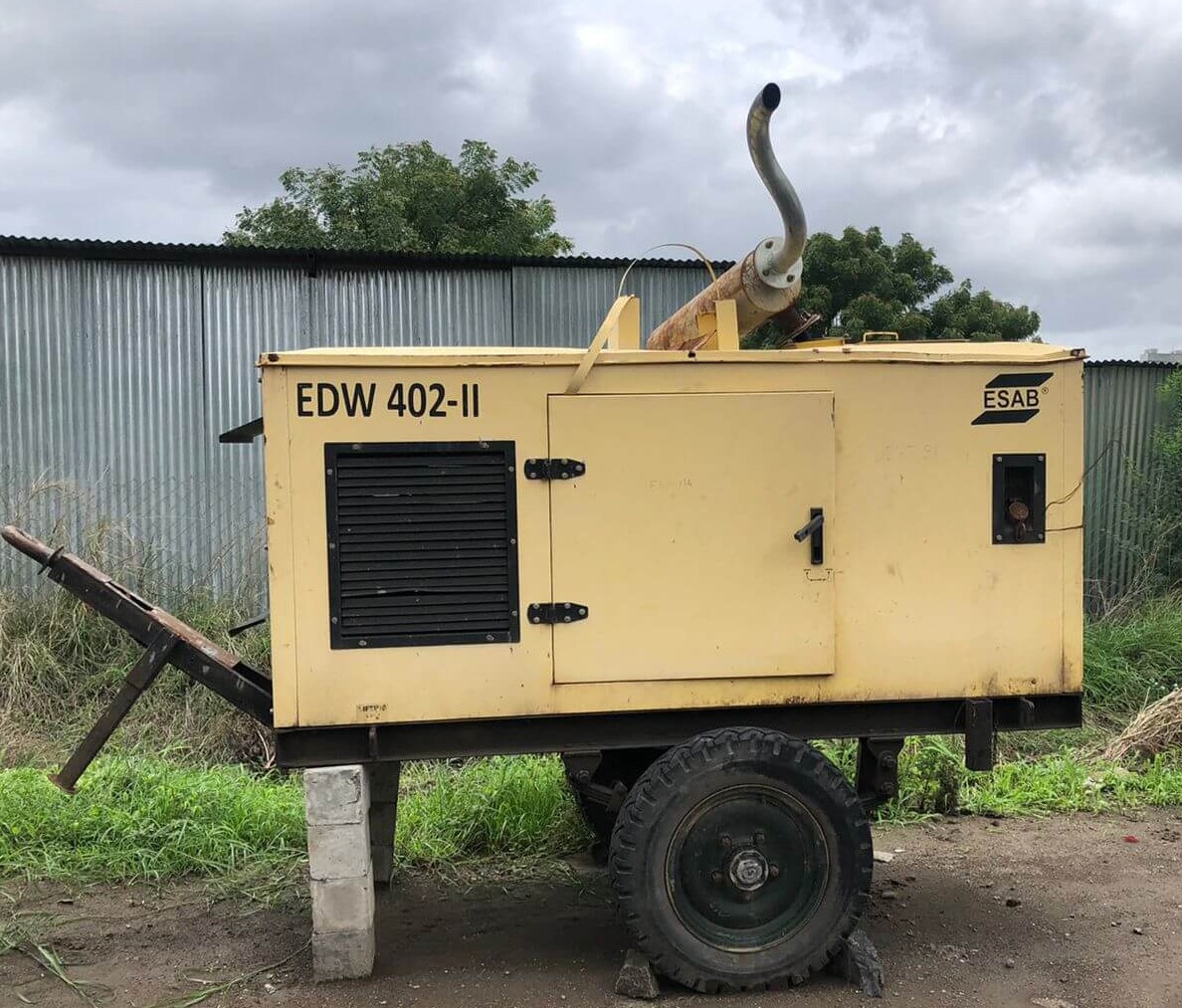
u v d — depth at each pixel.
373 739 3.46
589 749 3.58
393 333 8.98
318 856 3.57
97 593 3.76
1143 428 10.23
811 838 3.50
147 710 7.17
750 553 3.57
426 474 3.46
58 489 8.27
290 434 3.40
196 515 8.59
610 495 3.51
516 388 3.48
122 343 8.46
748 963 3.46
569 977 3.65
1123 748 6.73
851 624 3.62
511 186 16.28
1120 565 10.01
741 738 3.42
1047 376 3.68
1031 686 3.70
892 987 3.58
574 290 9.37
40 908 4.33
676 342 4.45
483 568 3.48
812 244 13.09
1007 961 3.80
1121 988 3.59
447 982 3.62
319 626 3.42
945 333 13.05
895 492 3.63
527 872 4.80
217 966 3.78
